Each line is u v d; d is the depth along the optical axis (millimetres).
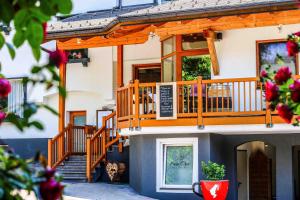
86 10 24219
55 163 20375
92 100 23469
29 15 3324
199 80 16719
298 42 6418
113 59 23000
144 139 17703
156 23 16953
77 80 23453
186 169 17203
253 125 16219
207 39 17219
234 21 16547
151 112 18438
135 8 22969
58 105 23016
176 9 16609
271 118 16062
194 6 16625
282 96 5727
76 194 16641
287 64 17406
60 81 3693
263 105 17141
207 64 18438
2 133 24391
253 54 17719
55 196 3256
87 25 19344
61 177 3363
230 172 17734
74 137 21203
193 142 17047
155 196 17359
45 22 3447
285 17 16219
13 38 3441
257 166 20062
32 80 3615
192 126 16734
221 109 17250
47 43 23391
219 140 17438
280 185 17062
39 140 24000
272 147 19906
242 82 17547
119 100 18406
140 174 17781
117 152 20328
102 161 20188
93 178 19844
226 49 17938
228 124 16406
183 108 16984
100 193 17141
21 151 24109
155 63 22016
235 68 17844
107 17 22094
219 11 16031
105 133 20359
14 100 23859
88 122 23469
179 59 18828
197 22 16844
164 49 19625
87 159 19750
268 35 17562
